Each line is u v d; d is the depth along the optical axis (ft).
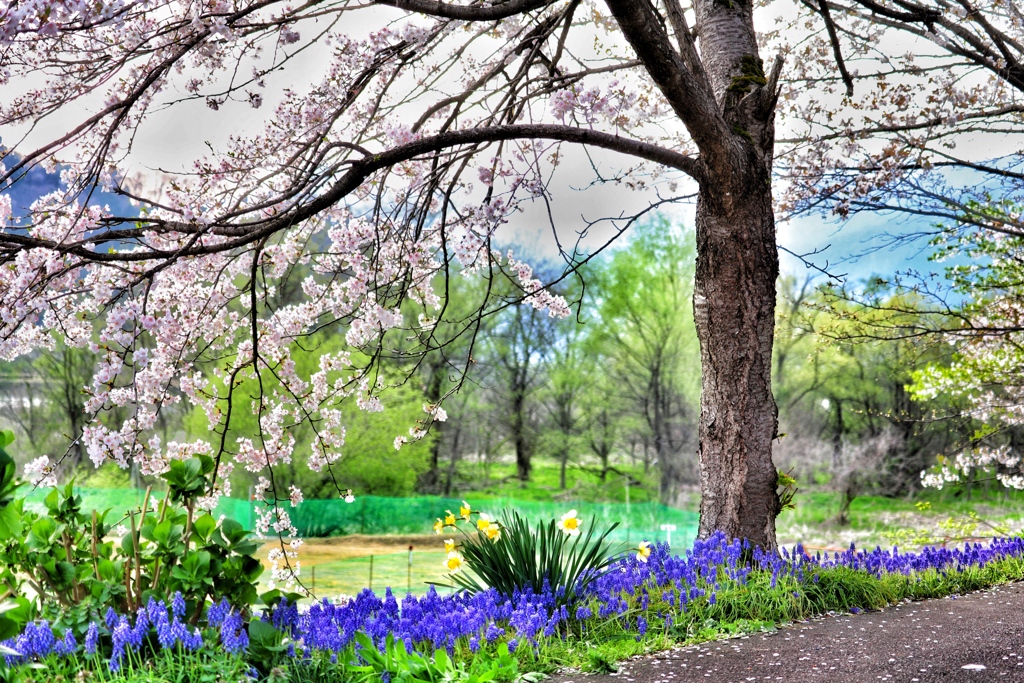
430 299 21.89
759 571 21.59
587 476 94.38
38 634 13.17
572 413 94.99
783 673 14.93
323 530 82.94
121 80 19.22
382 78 22.98
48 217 15.76
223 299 18.84
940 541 40.52
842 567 22.59
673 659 16.06
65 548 15.55
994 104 29.66
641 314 92.38
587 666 15.56
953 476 35.76
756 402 23.15
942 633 17.90
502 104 23.21
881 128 30.09
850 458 79.46
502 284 84.99
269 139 19.85
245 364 18.80
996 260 34.17
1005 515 63.72
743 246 23.02
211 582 15.01
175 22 16.78
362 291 18.99
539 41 21.90
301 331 20.88
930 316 40.78
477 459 96.17
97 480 67.10
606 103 17.88
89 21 13.14
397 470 84.64
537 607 17.61
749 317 23.12
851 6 31.37
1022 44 30.63
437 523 20.77
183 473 15.66
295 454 75.61
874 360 81.35
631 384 93.25
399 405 84.23
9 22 10.82
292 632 15.34
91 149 18.25
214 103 18.07
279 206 19.03
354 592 56.44
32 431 73.97
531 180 18.56
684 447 90.94
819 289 33.53
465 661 15.71
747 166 22.81
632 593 19.75
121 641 13.29
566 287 91.91
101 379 13.78
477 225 18.04
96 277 16.80
